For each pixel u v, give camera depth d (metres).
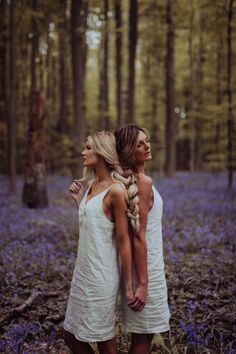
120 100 19.34
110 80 34.19
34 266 5.06
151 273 2.39
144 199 2.33
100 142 2.44
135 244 2.31
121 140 2.47
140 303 2.30
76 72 13.53
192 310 3.47
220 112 12.38
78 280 2.45
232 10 11.77
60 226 7.88
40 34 18.27
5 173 22.05
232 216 8.16
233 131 14.04
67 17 20.45
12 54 13.16
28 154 10.55
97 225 2.36
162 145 30.45
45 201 10.63
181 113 30.08
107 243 2.37
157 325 2.41
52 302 4.00
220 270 4.61
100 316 2.37
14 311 3.76
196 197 11.79
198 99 19.52
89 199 2.46
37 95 10.49
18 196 12.97
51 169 25.52
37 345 3.29
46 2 17.39
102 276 2.35
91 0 19.09
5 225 7.89
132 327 2.44
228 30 11.70
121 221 2.29
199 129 21.73
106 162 2.46
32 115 10.44
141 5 18.67
